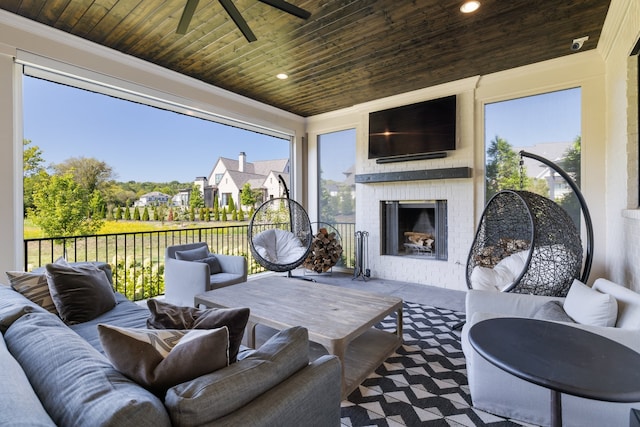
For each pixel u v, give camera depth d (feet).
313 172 18.79
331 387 3.76
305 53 10.91
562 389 3.19
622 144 8.97
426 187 14.53
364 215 16.51
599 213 10.93
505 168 12.83
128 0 7.97
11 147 8.57
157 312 3.92
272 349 3.54
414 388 6.29
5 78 8.47
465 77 13.07
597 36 9.92
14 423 1.96
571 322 5.45
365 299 8.05
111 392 2.48
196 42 10.10
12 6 8.18
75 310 6.42
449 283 13.92
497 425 5.18
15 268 8.66
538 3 8.19
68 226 11.25
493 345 4.10
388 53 10.95
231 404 2.77
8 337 3.70
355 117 17.01
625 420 4.56
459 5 8.29
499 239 10.94
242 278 11.32
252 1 8.02
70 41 9.59
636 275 7.88
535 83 12.01
